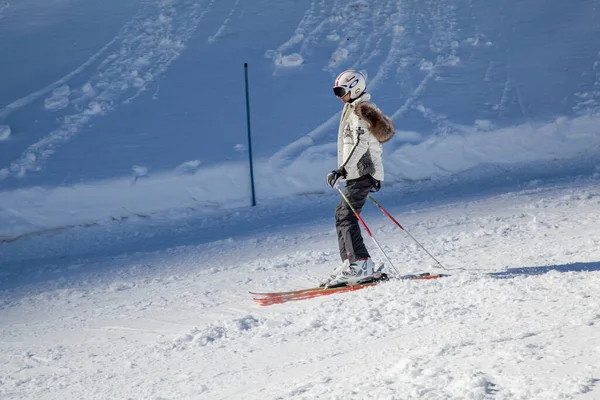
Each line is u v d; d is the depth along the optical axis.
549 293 5.41
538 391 3.12
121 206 13.76
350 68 19.41
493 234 9.12
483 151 15.17
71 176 14.41
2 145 15.91
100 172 14.53
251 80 18.94
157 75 19.50
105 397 5.13
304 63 19.84
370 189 7.11
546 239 8.45
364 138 6.82
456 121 16.05
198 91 18.45
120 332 7.05
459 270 7.30
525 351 3.74
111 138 16.12
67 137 16.27
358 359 4.69
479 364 3.67
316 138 15.68
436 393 3.33
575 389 3.05
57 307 8.47
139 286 9.01
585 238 8.23
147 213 13.76
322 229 11.45
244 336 6.16
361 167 6.98
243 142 15.62
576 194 11.40
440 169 14.77
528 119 16.02
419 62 19.66
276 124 16.45
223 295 7.95
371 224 10.89
